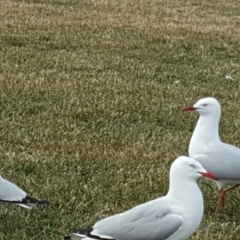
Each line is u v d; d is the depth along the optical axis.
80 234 5.67
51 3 22.14
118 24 19.27
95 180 8.08
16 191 6.38
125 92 12.60
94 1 23.09
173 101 12.19
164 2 24.11
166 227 5.61
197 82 13.86
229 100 12.59
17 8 20.75
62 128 10.13
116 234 5.62
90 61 15.02
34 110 11.04
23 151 9.07
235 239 6.84
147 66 14.87
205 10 23.11
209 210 7.61
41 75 13.51
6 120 10.35
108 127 10.34
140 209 5.72
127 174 8.34
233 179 7.19
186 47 16.97
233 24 20.77
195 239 6.70
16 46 15.99
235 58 16.25
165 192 7.89
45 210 7.18
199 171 5.76
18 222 6.88
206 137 7.42
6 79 12.88
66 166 8.48
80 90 12.50
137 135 10.08
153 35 18.03
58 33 17.56
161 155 9.21
